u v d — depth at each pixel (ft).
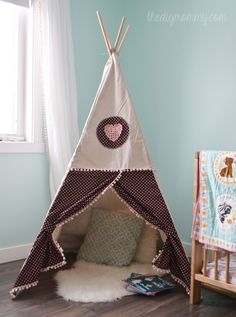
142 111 10.98
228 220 6.35
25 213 9.54
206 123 9.54
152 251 8.95
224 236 6.41
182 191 10.09
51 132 9.50
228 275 6.53
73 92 9.89
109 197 9.62
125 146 7.77
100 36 10.96
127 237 8.79
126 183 7.65
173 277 7.71
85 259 8.95
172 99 10.24
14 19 9.53
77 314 6.48
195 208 6.94
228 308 6.89
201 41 9.57
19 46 9.55
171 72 10.23
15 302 6.91
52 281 7.89
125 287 7.60
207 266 7.01
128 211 9.41
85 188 7.64
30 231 9.66
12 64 9.62
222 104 9.21
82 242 9.84
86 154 7.77
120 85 8.06
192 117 9.82
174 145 10.24
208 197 6.70
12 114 9.68
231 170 6.31
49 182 9.88
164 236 7.95
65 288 7.45
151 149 10.78
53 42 9.41
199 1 9.59
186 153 9.98
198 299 7.07
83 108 10.73
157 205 7.61
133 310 6.68
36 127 9.59
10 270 8.60
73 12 10.27
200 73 9.62
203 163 6.74
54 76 9.42
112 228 8.89
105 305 6.85
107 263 8.74
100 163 7.78
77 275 8.11
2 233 9.15
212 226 6.64
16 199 9.36
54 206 7.52
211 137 9.46
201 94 9.62
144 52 10.85
